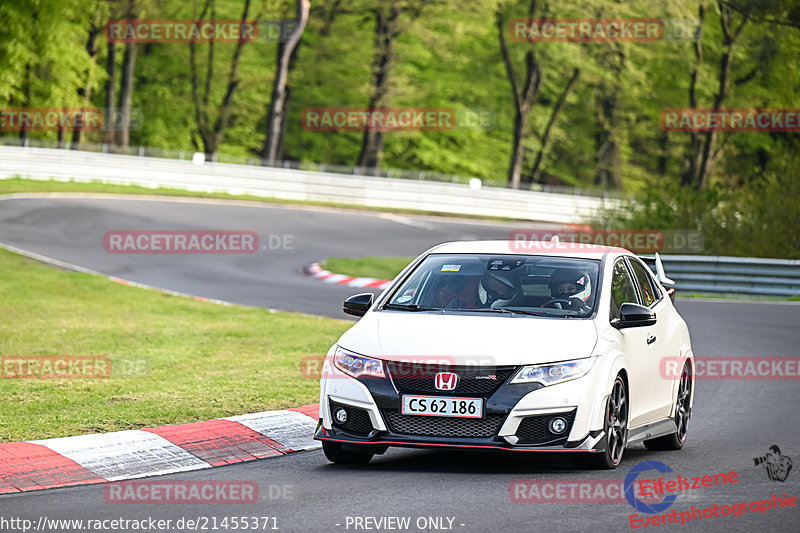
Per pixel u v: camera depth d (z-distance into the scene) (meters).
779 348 60.81
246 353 56.47
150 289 90.38
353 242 137.00
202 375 47.81
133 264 106.62
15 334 64.06
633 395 31.19
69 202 147.75
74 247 114.81
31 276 93.25
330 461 30.86
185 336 64.06
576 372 28.30
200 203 162.12
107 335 64.31
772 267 93.44
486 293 31.62
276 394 42.09
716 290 95.62
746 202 111.25
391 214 178.50
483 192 197.25
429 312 31.03
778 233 105.88
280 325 70.06
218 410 38.25
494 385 28.06
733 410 42.66
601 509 24.39
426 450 33.25
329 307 83.00
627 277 33.88
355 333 30.06
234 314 76.75
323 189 187.62
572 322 29.94
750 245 105.75
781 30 196.50
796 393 46.91
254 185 184.25
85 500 25.78
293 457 32.06
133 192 167.00
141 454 30.83
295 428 35.47
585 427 28.11
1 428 34.34
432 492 26.27
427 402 28.14
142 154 192.50
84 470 29.02
